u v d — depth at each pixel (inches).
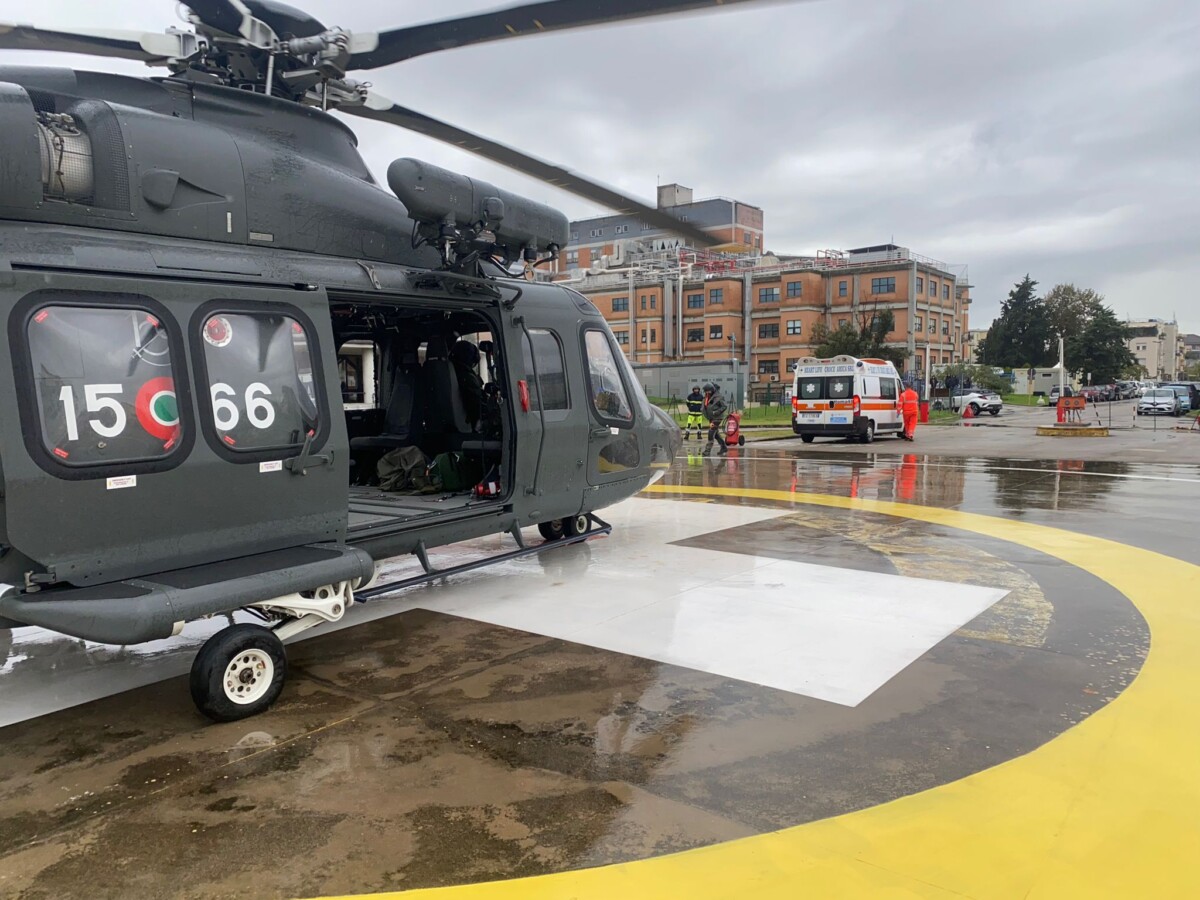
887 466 587.2
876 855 107.2
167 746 143.8
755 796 123.5
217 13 188.7
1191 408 1493.6
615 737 145.0
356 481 305.4
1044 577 256.4
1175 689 163.6
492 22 181.9
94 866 107.2
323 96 221.3
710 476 539.8
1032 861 105.3
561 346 257.9
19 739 147.4
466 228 220.7
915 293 2177.7
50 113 162.7
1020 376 2805.1
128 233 167.5
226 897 100.4
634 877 103.0
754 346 2369.6
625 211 224.5
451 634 207.2
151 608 138.6
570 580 262.1
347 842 112.2
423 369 292.7
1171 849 107.9
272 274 183.0
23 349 137.6
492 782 129.0
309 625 172.6
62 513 141.3
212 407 163.5
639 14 167.9
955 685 167.2
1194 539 313.1
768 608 225.5
